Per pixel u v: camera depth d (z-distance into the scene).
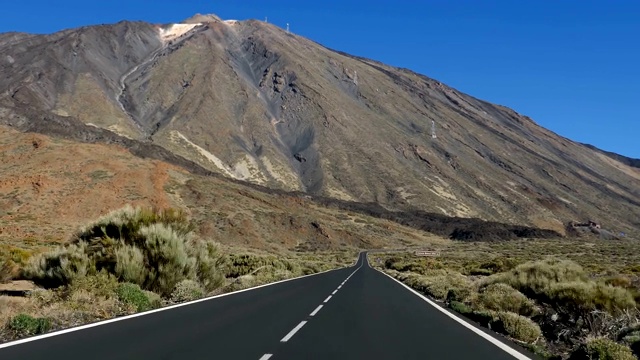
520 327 12.80
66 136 161.00
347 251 111.62
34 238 50.91
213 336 10.90
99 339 10.16
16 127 161.88
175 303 18.03
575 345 11.48
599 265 47.59
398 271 54.59
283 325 12.88
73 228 62.22
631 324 12.08
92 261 18.91
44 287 18.52
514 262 48.62
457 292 21.03
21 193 68.88
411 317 15.15
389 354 9.34
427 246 139.62
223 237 87.62
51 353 8.66
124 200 75.81
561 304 15.12
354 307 17.69
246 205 109.56
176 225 23.70
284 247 98.88
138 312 14.89
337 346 10.05
